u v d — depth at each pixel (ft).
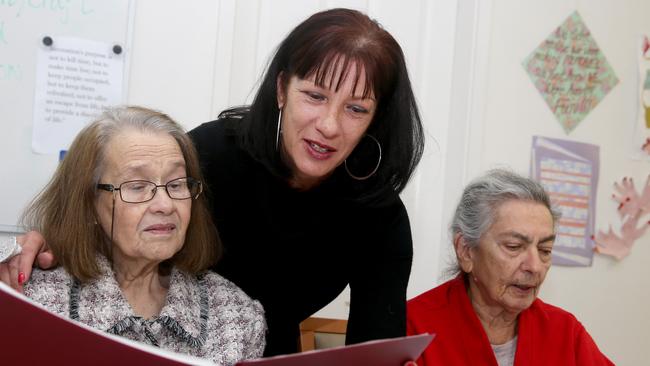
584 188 8.73
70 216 3.93
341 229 4.86
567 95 8.61
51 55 6.25
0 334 2.74
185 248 4.36
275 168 4.49
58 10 6.26
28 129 6.21
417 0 8.13
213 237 4.50
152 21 6.59
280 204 4.69
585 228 8.75
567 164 8.64
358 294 4.98
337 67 3.98
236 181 4.69
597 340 8.95
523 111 8.39
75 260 3.92
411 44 8.11
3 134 6.14
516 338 5.64
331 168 4.28
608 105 8.86
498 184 5.38
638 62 9.00
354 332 4.86
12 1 6.13
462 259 5.50
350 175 4.68
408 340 3.15
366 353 3.08
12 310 2.69
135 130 4.01
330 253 4.97
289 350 5.25
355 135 4.19
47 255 3.92
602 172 8.85
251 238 4.83
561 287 8.67
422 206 8.18
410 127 4.51
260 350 4.35
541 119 8.50
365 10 7.90
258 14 7.33
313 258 4.95
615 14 8.86
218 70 6.82
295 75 4.13
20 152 6.19
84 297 3.91
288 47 4.22
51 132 6.27
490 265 5.26
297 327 5.33
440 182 8.25
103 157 3.93
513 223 5.18
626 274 9.06
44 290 3.83
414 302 5.65
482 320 5.57
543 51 8.46
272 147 4.45
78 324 2.75
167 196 3.92
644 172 9.11
